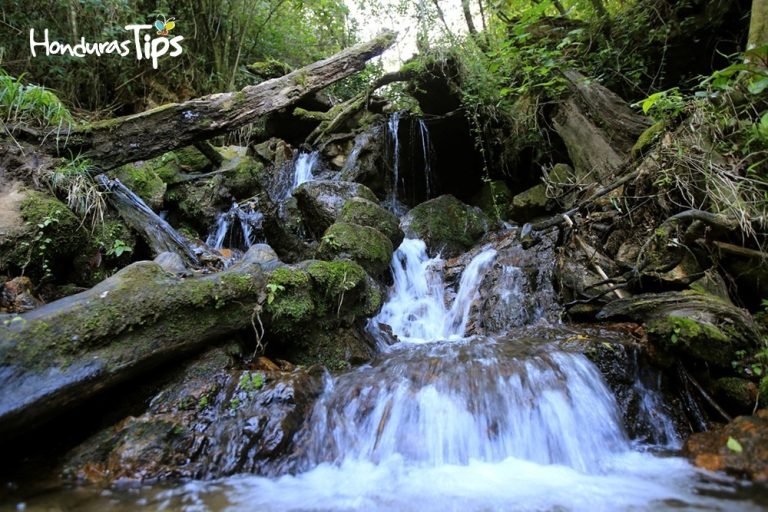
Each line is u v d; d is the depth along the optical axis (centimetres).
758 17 414
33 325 254
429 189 886
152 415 282
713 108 393
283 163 801
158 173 621
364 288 423
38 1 620
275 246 593
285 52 1084
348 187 625
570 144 623
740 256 372
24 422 238
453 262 604
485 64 743
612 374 329
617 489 249
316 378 327
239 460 269
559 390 309
